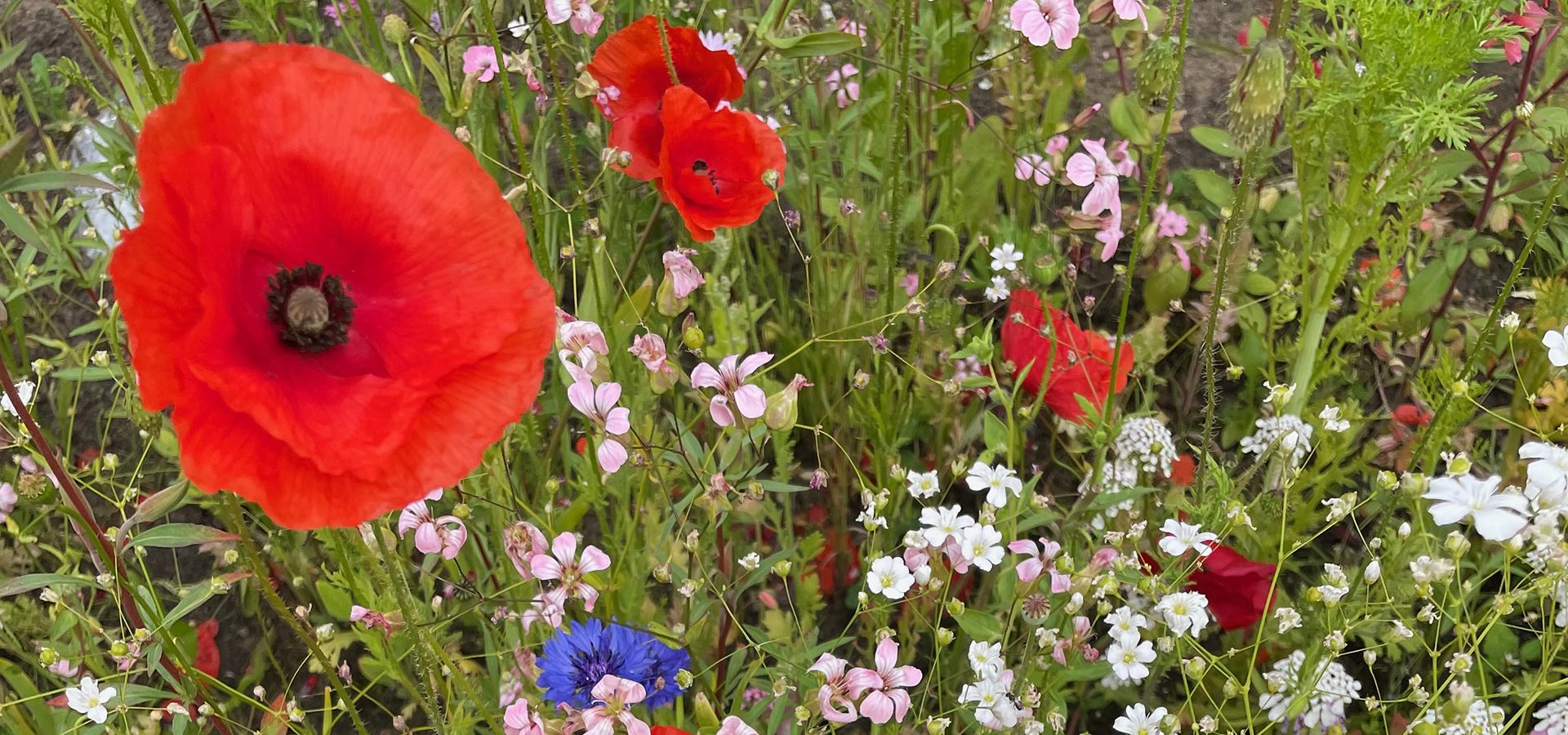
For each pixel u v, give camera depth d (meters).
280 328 1.30
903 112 2.40
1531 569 2.49
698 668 2.17
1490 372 2.88
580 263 2.83
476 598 2.37
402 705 2.55
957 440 2.71
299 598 2.63
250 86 1.22
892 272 2.58
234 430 1.15
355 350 1.33
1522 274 3.20
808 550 2.21
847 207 2.57
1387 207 3.23
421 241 1.32
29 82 3.65
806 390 2.80
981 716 1.94
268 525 2.54
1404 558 2.30
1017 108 2.96
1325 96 2.26
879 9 2.90
